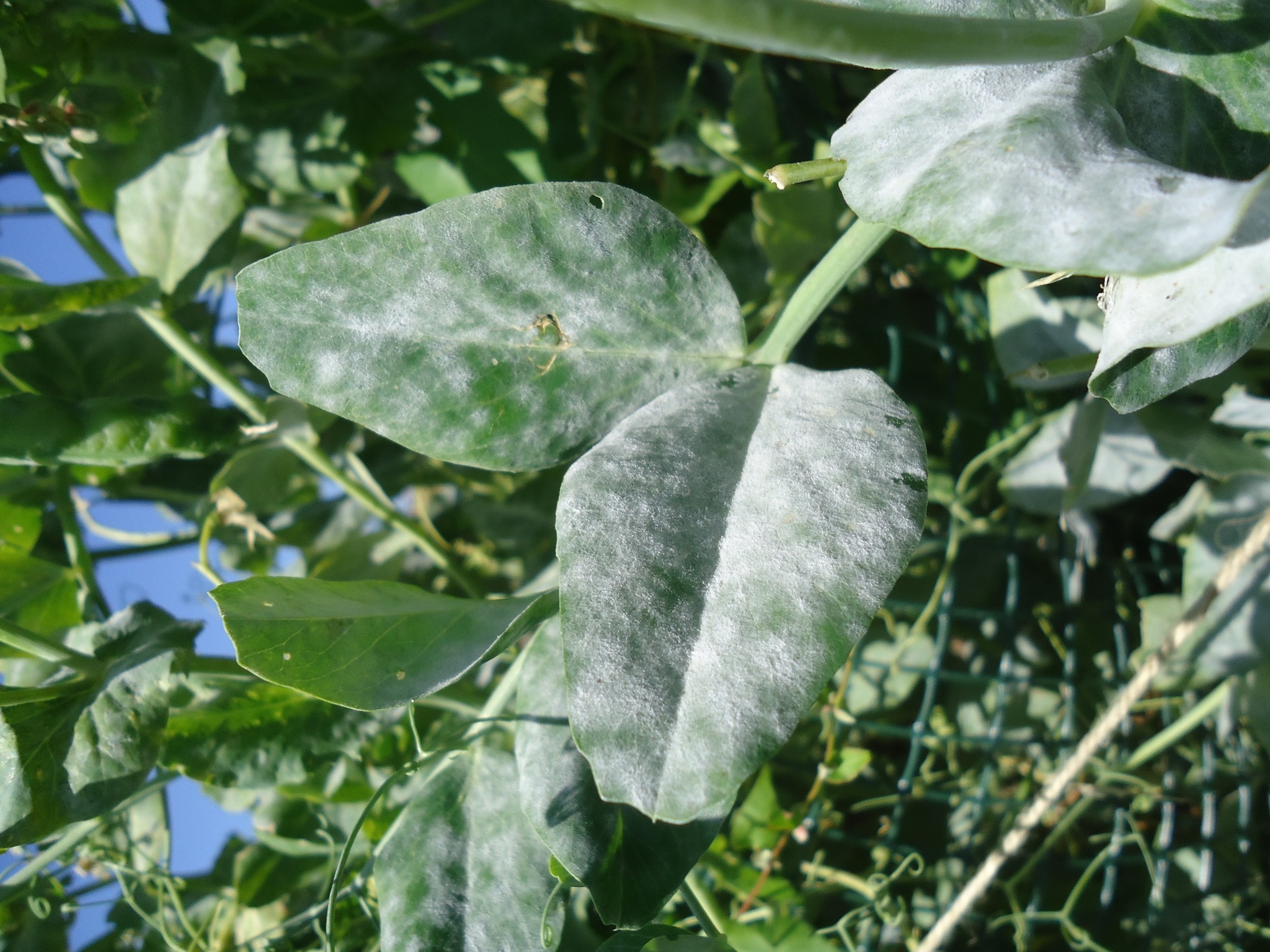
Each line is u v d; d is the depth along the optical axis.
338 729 0.21
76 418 0.20
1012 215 0.11
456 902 0.16
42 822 0.17
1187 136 0.13
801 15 0.09
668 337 0.15
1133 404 0.13
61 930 0.25
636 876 0.15
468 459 0.15
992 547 0.29
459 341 0.14
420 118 0.26
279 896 0.25
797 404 0.14
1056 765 0.27
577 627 0.12
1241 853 0.26
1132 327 0.12
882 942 0.26
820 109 0.26
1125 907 0.28
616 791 0.11
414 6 0.25
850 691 0.28
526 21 0.25
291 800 0.24
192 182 0.21
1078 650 0.28
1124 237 0.10
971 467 0.26
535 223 0.14
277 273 0.14
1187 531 0.25
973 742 0.25
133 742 0.18
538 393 0.15
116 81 0.23
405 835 0.17
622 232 0.14
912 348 0.28
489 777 0.18
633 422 0.14
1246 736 0.26
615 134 0.28
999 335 0.24
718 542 0.12
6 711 0.17
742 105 0.25
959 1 0.13
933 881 0.28
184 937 0.25
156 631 0.19
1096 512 0.28
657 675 0.11
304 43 0.25
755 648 0.11
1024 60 0.11
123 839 0.23
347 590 0.15
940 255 0.26
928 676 0.25
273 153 0.26
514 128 0.26
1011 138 0.11
